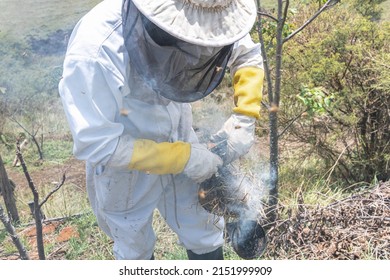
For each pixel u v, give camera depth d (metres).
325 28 5.77
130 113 2.48
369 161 5.60
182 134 2.74
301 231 3.71
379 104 5.46
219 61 2.29
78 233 4.39
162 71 2.26
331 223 3.73
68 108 2.31
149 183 2.66
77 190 6.42
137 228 2.76
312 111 4.24
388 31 5.44
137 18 2.17
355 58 5.34
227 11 2.14
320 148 5.71
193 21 2.09
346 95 5.29
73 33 2.45
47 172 7.48
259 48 2.66
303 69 5.21
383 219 3.67
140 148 2.36
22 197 6.34
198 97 2.38
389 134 5.53
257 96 2.57
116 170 2.58
